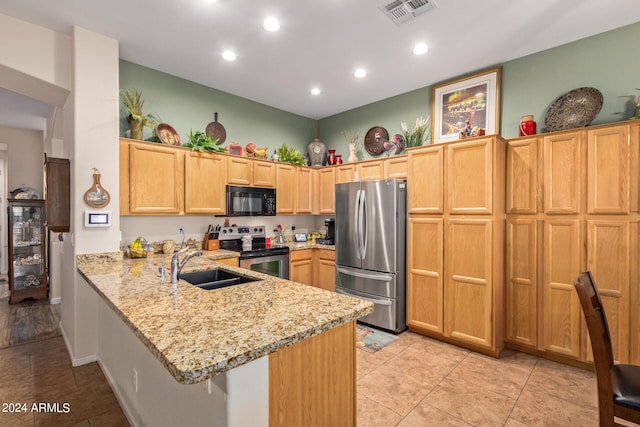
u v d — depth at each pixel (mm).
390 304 3297
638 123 2271
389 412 1987
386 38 2736
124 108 3119
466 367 2566
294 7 2311
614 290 2363
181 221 3594
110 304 1467
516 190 2832
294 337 1084
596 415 1958
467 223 2861
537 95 2986
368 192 3480
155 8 2299
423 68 3314
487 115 3283
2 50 2332
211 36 2697
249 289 1701
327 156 4934
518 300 2828
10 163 5492
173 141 3342
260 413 1085
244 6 2291
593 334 1358
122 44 2812
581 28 2590
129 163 2867
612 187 2375
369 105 4430
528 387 2273
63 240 3070
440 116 3646
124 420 1930
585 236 2494
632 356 2293
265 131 4453
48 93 2740
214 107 3859
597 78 2676
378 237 3402
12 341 3055
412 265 3250
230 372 1004
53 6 2256
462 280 2891
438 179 3049
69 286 2752
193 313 1292
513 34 2678
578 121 2689
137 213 2902
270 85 3775
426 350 2889
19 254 4461
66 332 2957
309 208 4609
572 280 2547
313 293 1620
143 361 1717
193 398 1220
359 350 2887
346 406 1438
